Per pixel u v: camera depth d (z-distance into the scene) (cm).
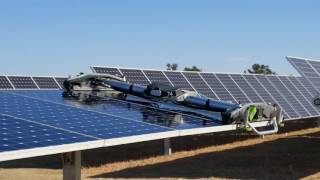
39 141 885
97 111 1229
